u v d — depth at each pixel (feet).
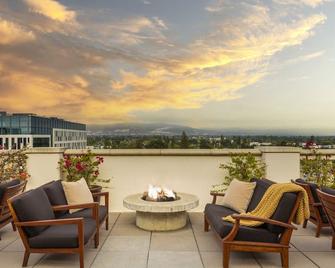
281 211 11.72
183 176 20.45
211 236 15.25
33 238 11.47
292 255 13.01
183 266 11.84
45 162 20.17
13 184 15.10
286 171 19.97
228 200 15.29
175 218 16.28
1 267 11.78
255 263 12.21
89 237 12.07
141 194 18.65
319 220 15.03
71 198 14.99
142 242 14.42
